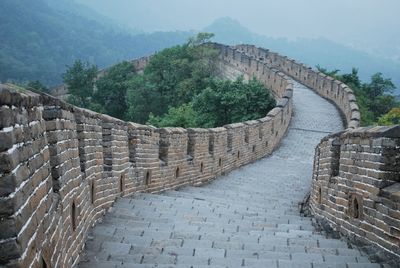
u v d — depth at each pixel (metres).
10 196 3.13
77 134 6.61
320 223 8.79
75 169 5.97
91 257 6.08
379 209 6.46
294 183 16.02
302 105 29.22
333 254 6.56
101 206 8.02
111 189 8.73
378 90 34.75
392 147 6.48
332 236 7.96
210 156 15.46
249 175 17.09
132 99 37.41
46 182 4.23
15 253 3.13
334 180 8.33
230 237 7.33
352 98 25.59
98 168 7.76
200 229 7.86
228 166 17.31
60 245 4.73
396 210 6.03
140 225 7.83
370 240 6.71
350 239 7.36
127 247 6.47
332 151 8.59
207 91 25.14
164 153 12.30
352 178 7.42
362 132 7.06
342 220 7.81
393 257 6.04
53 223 4.41
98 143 7.79
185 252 6.43
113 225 7.64
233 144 17.66
